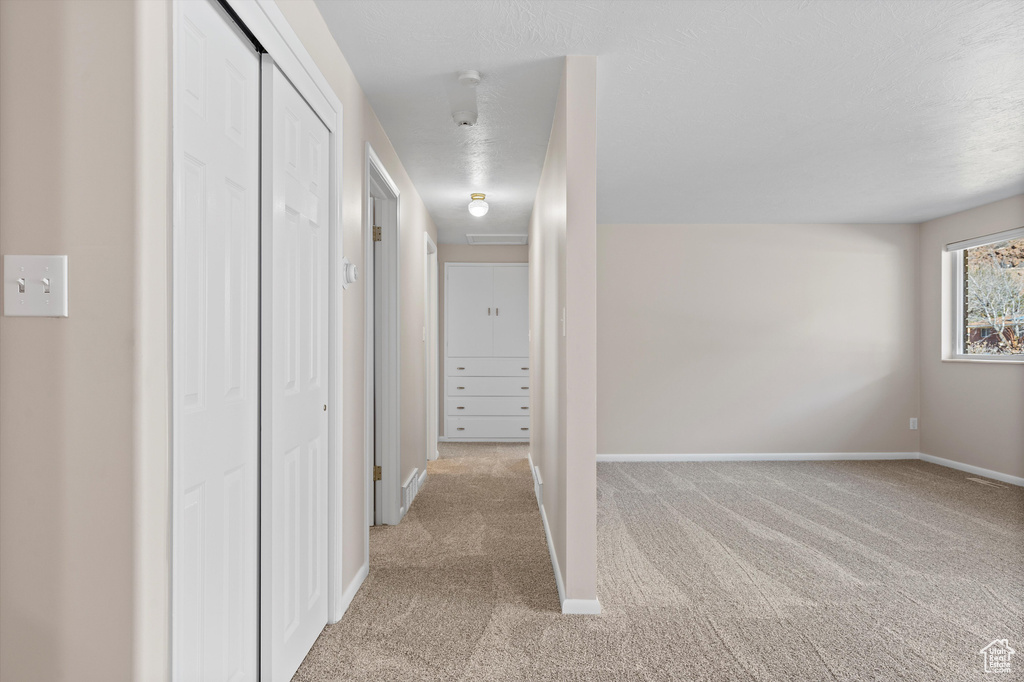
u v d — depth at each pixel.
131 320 1.16
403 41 2.43
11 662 1.17
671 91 2.93
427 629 2.42
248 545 1.76
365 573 2.96
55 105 1.16
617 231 6.27
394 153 3.77
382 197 3.80
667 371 6.25
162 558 1.24
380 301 3.89
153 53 1.19
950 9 2.19
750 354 6.23
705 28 2.33
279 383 1.86
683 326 6.25
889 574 3.06
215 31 1.51
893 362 6.23
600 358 6.25
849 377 6.22
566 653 2.24
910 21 2.27
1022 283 5.21
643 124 3.40
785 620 2.53
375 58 2.58
